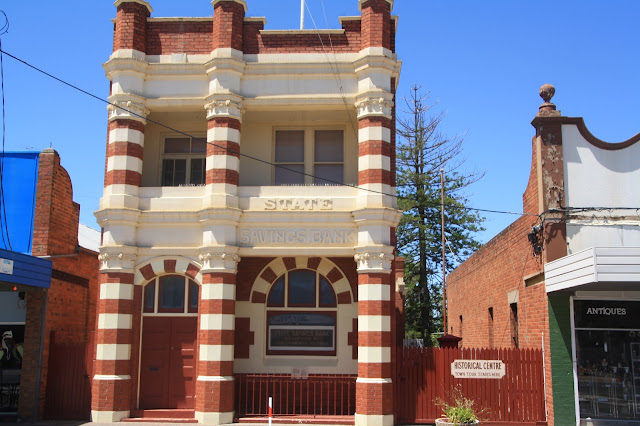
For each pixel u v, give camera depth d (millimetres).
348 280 18031
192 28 18047
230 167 17047
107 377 16328
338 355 17766
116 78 17609
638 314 15281
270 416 14164
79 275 20062
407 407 16328
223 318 16359
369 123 16922
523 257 17891
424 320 35094
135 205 17219
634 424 14852
